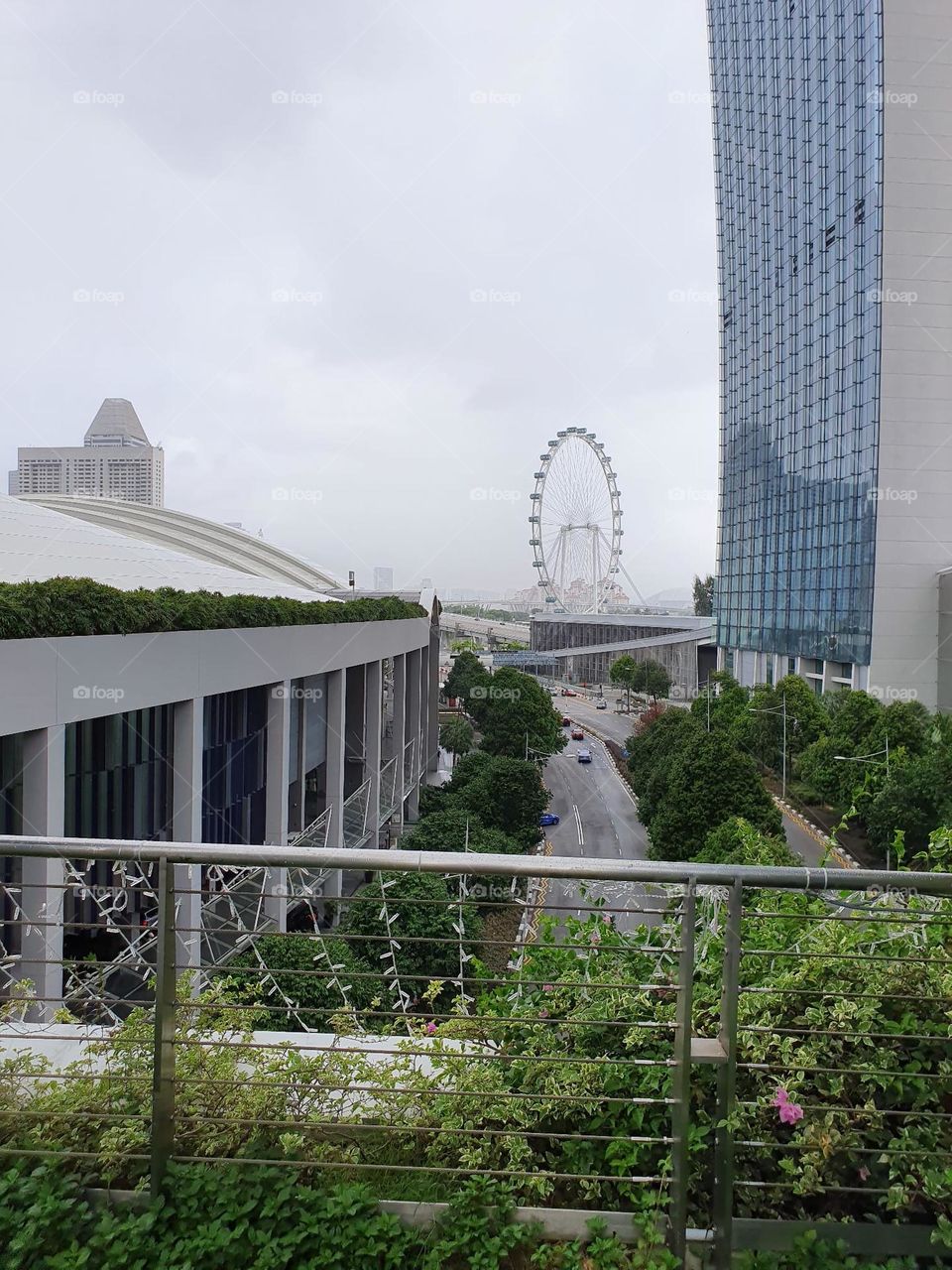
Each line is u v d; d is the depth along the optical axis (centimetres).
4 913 875
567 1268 196
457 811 2553
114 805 1127
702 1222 214
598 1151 228
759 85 5269
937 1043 228
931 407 3716
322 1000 786
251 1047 239
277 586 2423
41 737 902
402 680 2897
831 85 4197
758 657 5159
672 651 7319
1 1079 240
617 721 6750
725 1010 209
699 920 265
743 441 5444
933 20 3662
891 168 3675
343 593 3747
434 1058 247
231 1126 230
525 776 2756
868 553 3766
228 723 1464
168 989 213
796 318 4628
